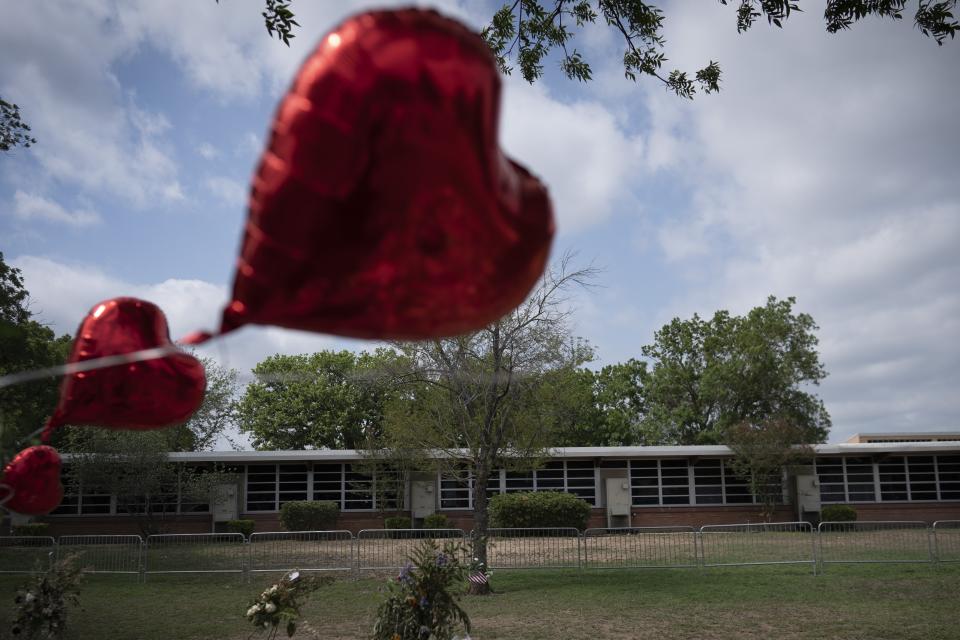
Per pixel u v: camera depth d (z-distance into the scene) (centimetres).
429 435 1584
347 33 125
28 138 1600
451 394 1435
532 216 140
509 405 1431
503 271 138
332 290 134
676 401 4369
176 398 237
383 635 675
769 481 2923
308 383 3909
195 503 2722
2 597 1378
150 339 234
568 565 1698
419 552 711
